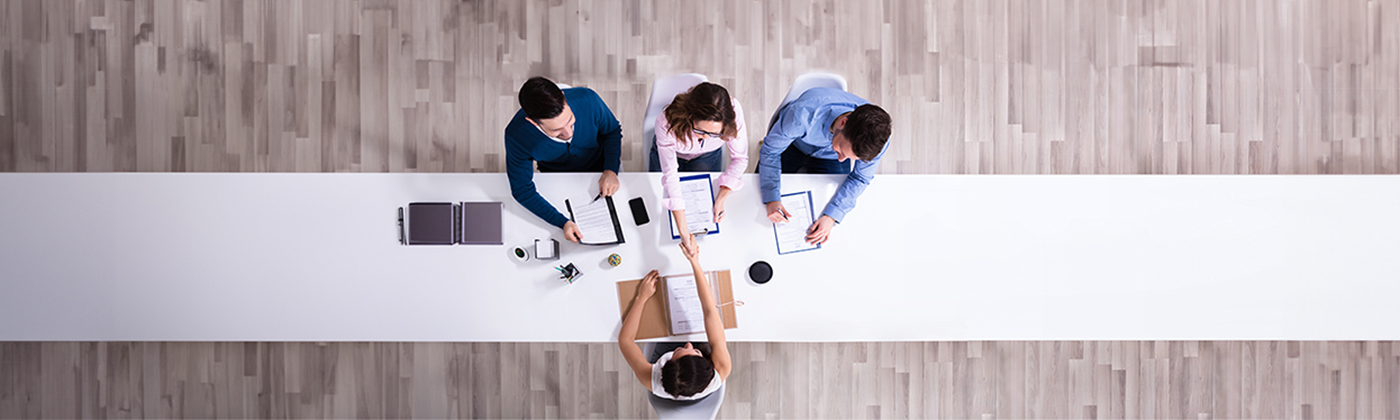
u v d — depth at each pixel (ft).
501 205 6.03
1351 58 8.24
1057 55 8.38
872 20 8.41
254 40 8.36
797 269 6.07
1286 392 8.36
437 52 8.42
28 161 8.38
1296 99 8.29
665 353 6.40
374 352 8.47
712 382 5.96
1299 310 6.03
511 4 8.43
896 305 6.09
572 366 8.52
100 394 8.42
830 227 5.94
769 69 8.45
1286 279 6.02
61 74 8.36
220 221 6.05
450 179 6.05
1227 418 8.38
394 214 6.07
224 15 8.34
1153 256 6.06
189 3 8.33
